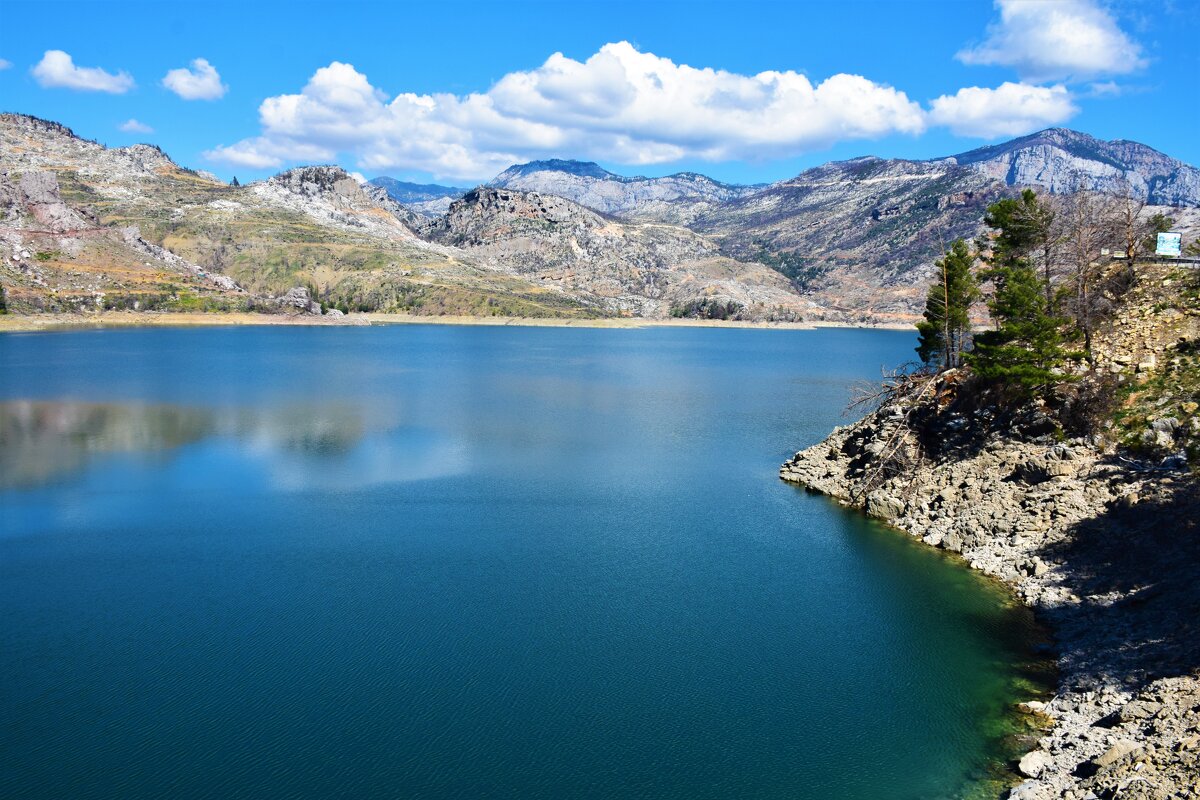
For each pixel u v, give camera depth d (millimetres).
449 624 42375
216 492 68625
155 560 51625
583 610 44469
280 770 29906
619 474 77438
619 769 30250
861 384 155625
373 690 35531
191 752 30953
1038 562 46781
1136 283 68125
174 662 37812
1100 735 30234
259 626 41781
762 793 28891
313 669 37312
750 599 46188
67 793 28531
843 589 47562
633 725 33188
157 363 174125
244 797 28422
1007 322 60094
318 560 51969
